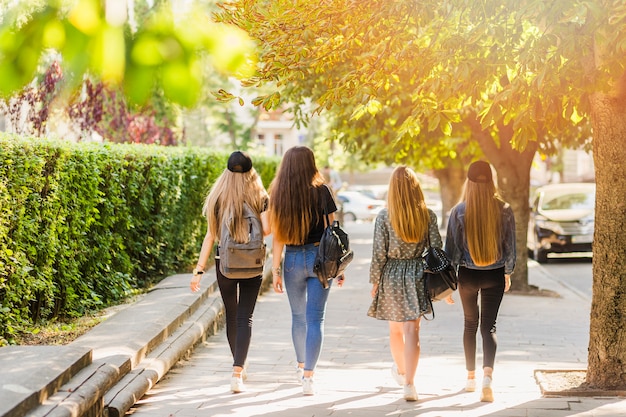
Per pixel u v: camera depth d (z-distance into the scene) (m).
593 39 9.58
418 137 23.16
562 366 13.02
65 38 1.70
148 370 10.85
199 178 23.08
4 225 11.47
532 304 20.80
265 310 18.53
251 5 9.75
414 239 10.32
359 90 10.45
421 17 10.34
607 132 10.73
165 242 19.97
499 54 9.83
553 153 23.92
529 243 38.06
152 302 14.78
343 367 12.74
